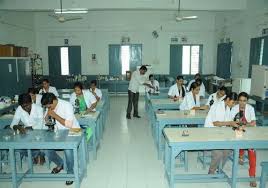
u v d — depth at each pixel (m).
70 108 3.49
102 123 5.62
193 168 4.00
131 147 4.99
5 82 6.81
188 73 11.70
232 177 3.23
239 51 8.38
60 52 11.57
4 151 4.05
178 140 3.02
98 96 5.99
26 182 3.58
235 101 3.65
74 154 3.11
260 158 4.39
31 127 3.57
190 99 4.84
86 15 11.35
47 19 11.37
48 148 3.06
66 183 3.53
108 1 7.72
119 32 11.47
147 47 11.55
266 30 6.55
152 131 5.70
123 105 9.55
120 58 11.60
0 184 3.56
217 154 3.40
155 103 5.51
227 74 9.42
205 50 11.52
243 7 7.78
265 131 3.36
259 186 3.30
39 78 10.04
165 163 3.74
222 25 10.20
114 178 3.72
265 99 4.94
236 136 3.14
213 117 3.63
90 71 11.71
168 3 7.77
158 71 11.70
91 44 11.55
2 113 4.81
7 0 7.65
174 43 11.50
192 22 11.37
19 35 9.74
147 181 3.62
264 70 4.95
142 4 7.76
